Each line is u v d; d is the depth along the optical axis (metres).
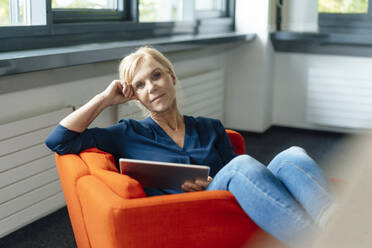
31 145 2.14
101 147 1.68
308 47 4.23
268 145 4.03
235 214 1.40
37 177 2.21
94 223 1.41
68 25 2.64
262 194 1.33
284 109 4.52
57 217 2.46
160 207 1.32
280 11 4.21
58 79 2.35
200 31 3.97
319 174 1.42
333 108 4.18
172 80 1.76
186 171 1.44
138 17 3.27
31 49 2.35
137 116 2.89
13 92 2.10
